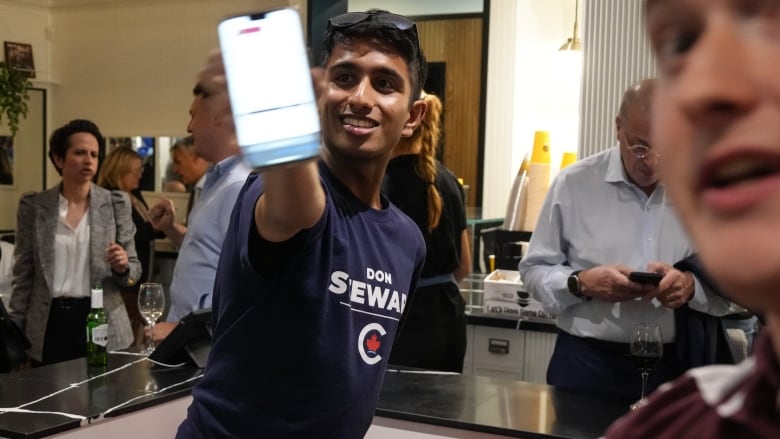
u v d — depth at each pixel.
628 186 2.28
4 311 2.87
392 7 5.64
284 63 0.75
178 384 2.12
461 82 5.47
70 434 1.78
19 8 6.68
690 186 0.37
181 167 6.29
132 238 3.52
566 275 2.27
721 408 0.50
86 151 3.40
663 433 0.56
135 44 6.56
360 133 1.16
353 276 1.15
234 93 0.76
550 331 3.07
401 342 2.66
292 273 1.07
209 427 1.17
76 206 3.45
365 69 1.16
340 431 1.17
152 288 2.59
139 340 4.14
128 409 1.91
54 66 6.94
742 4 0.36
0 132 6.69
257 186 1.08
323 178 1.18
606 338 2.25
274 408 1.13
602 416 1.95
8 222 6.82
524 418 1.92
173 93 6.42
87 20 6.76
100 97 6.75
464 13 5.42
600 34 3.06
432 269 2.69
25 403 1.92
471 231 4.08
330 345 1.12
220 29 0.77
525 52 5.27
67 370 2.27
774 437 0.44
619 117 2.22
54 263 3.37
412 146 2.60
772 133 0.33
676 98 0.38
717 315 2.21
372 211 1.23
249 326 1.11
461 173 5.50
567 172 2.40
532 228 4.01
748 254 0.32
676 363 2.24
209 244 2.22
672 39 0.40
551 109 5.58
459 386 2.24
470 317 3.21
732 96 0.34
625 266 2.16
